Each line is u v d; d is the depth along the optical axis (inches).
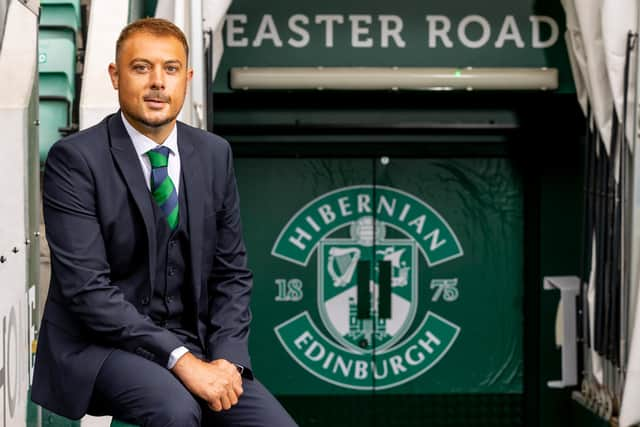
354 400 319.3
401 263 319.3
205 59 247.6
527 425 318.7
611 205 268.1
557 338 312.2
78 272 115.8
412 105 309.3
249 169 316.5
